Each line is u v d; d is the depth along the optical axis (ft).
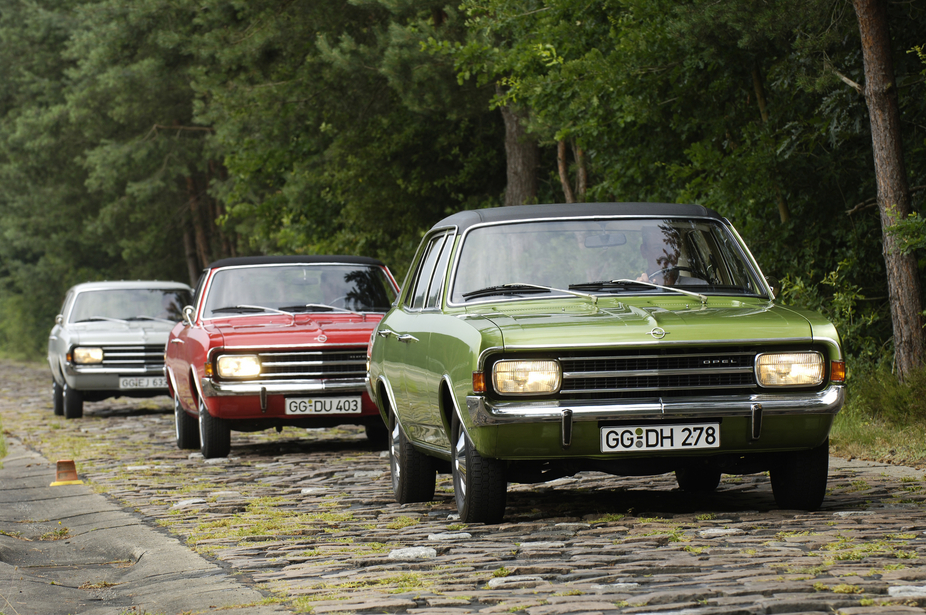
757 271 46.03
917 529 38.42
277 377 72.90
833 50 81.46
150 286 124.26
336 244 160.97
